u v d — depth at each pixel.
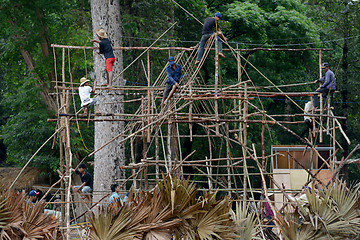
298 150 29.47
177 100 17.45
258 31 39.34
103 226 12.28
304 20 41.44
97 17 25.05
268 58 40.88
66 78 32.31
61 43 30.84
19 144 35.44
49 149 35.44
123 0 34.66
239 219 13.92
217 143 37.62
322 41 43.34
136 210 12.56
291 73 42.91
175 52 32.91
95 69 24.86
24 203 12.82
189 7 35.34
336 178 14.91
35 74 32.53
